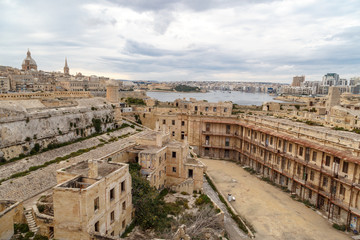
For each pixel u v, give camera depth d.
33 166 45.97
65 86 192.25
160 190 51.38
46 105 70.25
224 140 83.50
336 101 120.44
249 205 51.75
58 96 93.62
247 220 46.16
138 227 37.75
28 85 171.38
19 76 185.62
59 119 60.44
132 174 43.19
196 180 53.03
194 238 34.91
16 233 29.80
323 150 47.62
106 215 31.27
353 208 42.28
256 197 55.53
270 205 51.94
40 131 54.25
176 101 111.69
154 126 95.81
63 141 60.75
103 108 79.81
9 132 46.72
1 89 145.88
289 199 54.97
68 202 27.48
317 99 187.38
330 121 74.62
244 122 78.75
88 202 27.59
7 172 41.62
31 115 52.19
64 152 55.81
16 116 48.47
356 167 42.56
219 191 56.69
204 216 40.69
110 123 82.44
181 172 53.72
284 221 46.09
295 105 128.88
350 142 44.62
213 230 39.44
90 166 30.92
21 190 38.81
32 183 41.25
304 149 53.97
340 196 45.28
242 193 57.34
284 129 61.22
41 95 86.12
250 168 73.94
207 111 86.12
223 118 83.12
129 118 98.75
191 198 49.66
